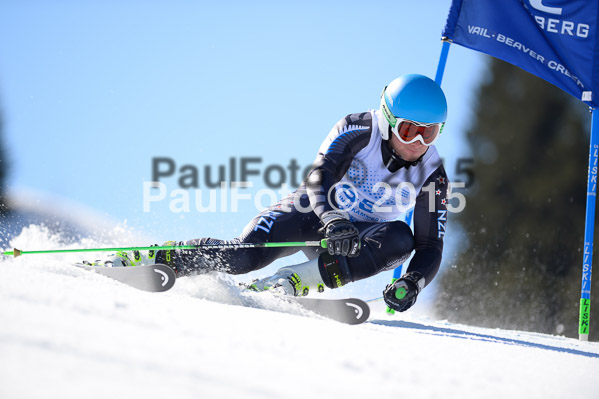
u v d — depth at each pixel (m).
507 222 49.00
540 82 50.78
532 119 50.59
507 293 46.78
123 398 3.34
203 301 8.27
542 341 11.38
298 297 9.78
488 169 50.38
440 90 10.72
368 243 10.68
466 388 5.27
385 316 12.53
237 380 4.15
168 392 3.58
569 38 13.94
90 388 3.41
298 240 11.58
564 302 46.06
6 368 3.54
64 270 9.07
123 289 7.72
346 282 10.64
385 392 4.61
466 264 47.72
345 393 4.38
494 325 45.75
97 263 10.70
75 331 4.46
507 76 51.47
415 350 6.73
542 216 48.84
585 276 13.47
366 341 6.73
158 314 5.78
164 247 10.55
